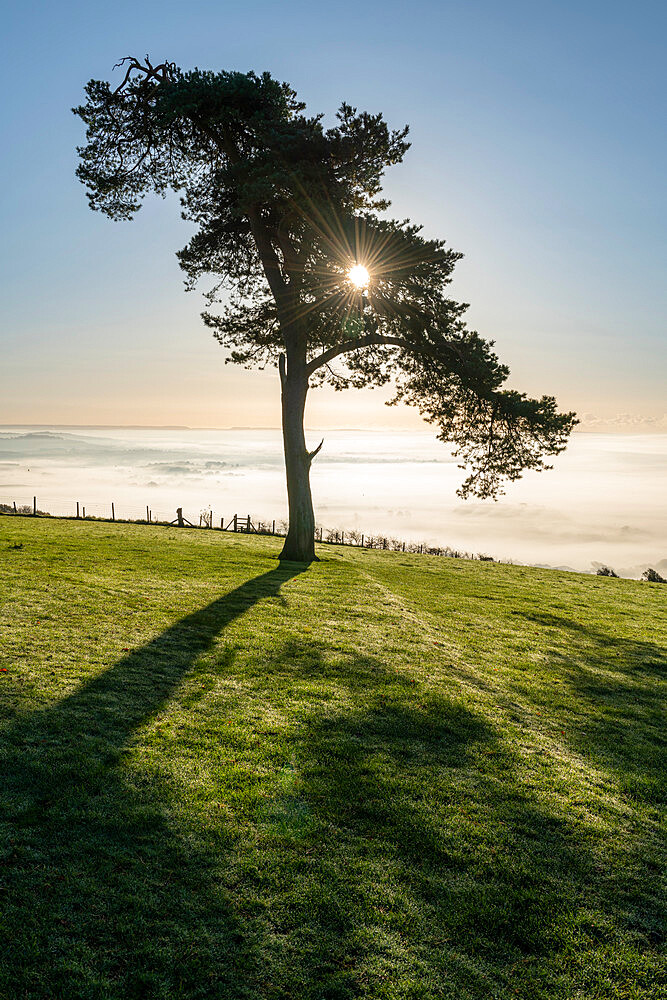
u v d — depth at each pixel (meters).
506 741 9.48
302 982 4.82
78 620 13.12
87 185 24.16
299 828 6.70
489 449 24.47
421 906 5.74
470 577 26.19
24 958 4.75
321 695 10.44
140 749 7.95
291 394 25.86
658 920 5.89
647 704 12.05
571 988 5.02
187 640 12.64
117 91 22.91
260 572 21.58
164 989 4.64
